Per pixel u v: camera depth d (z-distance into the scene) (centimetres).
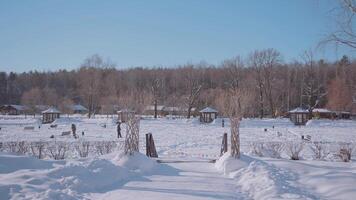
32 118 8175
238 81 7831
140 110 1800
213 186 1155
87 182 1082
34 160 1236
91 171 1163
